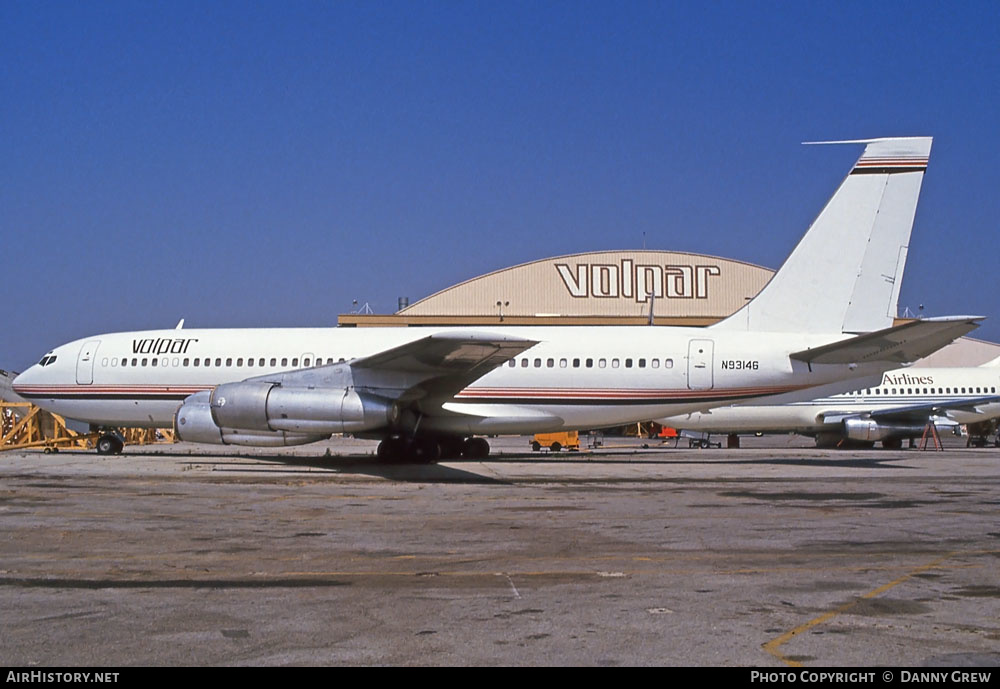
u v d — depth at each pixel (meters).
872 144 26.75
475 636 7.32
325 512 15.02
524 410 27.31
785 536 12.62
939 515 14.96
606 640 7.23
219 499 16.88
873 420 42.22
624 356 27.09
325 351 28.30
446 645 7.06
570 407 27.22
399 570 10.12
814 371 26.55
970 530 13.28
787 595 8.91
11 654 6.80
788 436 63.22
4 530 12.98
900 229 26.62
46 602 8.50
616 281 64.69
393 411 23.53
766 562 10.69
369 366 24.34
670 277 64.94
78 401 29.64
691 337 27.20
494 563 10.55
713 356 26.80
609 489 19.06
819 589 9.21
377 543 11.92
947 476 22.98
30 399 30.12
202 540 12.14
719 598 8.77
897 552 11.41
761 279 65.06
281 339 28.91
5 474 22.20
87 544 11.80
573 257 64.75
